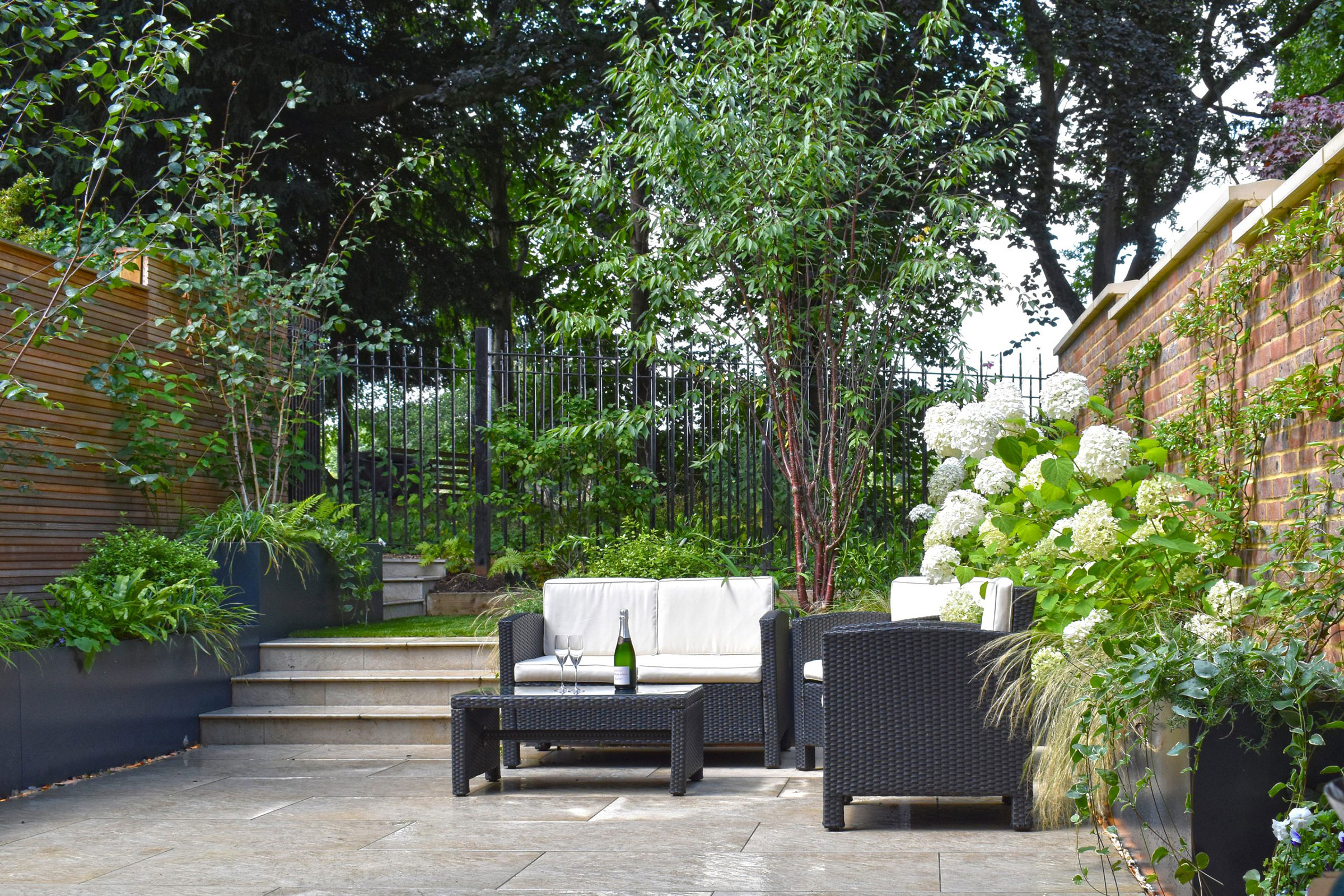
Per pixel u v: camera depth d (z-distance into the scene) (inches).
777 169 274.2
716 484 354.6
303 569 295.9
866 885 130.6
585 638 239.1
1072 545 173.8
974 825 164.4
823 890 128.6
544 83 504.4
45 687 199.2
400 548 388.8
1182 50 544.1
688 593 240.5
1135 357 239.3
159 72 233.0
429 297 553.9
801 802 183.2
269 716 245.1
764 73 282.8
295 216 481.1
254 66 456.4
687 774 192.1
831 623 225.3
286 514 297.9
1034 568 191.6
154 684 230.5
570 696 190.9
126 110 233.9
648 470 353.4
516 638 224.2
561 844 153.6
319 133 509.4
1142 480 181.2
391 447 415.8
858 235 312.5
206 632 250.1
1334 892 82.7
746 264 300.0
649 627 240.5
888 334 298.2
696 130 278.8
